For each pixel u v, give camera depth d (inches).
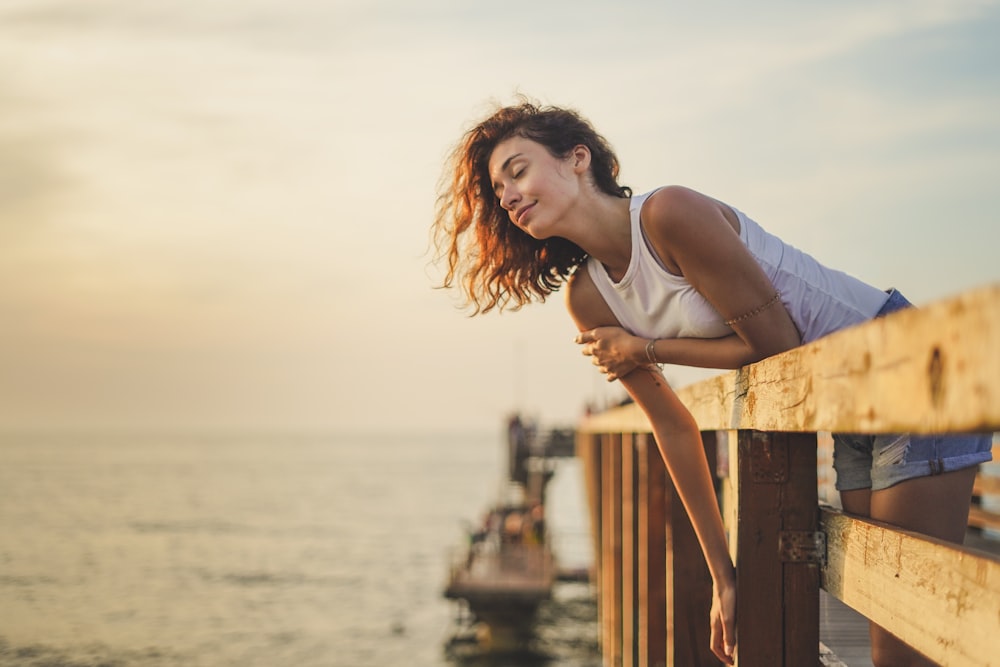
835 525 96.9
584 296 119.5
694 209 103.6
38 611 1519.4
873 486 106.9
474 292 125.0
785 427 86.4
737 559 104.0
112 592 1737.2
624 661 269.6
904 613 75.7
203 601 1648.6
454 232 122.6
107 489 4943.4
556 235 114.0
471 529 1240.2
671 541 157.6
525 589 1002.1
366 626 1424.7
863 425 61.6
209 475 6574.8
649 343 113.0
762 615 102.8
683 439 119.0
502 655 1028.5
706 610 155.0
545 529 1245.7
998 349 43.0
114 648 1256.2
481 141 115.7
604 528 438.9
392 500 4330.7
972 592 62.9
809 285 108.0
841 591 94.7
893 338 55.9
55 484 5364.2
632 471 247.4
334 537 2736.2
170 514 3464.6
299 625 1434.5
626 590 265.0
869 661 155.8
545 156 111.1
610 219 110.9
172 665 1163.3
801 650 102.3
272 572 2031.3
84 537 2664.9
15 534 2716.5
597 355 118.1
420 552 2415.1
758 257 107.0
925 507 102.8
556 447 1694.1
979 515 303.6
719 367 110.6
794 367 82.7
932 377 50.0
